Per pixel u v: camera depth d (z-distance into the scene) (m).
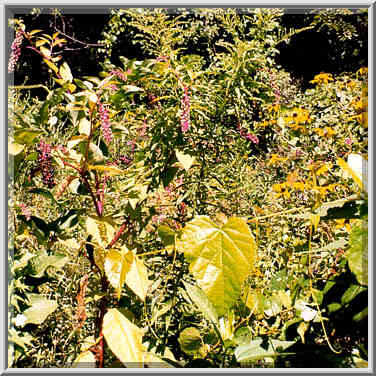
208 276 1.01
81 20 6.36
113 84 1.44
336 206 1.19
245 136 1.77
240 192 1.93
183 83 1.52
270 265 1.57
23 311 1.41
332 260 1.52
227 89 1.68
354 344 1.08
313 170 1.27
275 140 2.46
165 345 1.31
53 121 1.56
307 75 6.48
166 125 1.53
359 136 2.27
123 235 1.48
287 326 1.18
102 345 1.22
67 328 1.53
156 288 1.46
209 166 1.72
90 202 1.95
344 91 2.93
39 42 1.53
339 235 1.60
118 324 1.00
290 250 1.51
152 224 1.62
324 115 2.77
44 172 1.48
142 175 1.54
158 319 1.46
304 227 1.81
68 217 1.55
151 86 1.81
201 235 1.04
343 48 5.59
